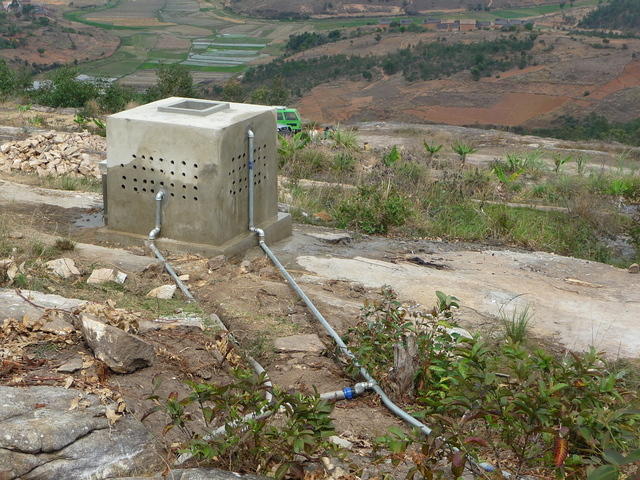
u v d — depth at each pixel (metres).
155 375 4.48
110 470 3.50
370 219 10.70
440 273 8.30
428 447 3.52
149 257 7.22
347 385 5.19
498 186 16.36
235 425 3.76
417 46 172.88
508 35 174.12
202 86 180.62
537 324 7.00
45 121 24.03
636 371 6.04
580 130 103.44
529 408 3.61
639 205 16.05
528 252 10.01
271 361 5.38
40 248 6.77
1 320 4.73
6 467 3.25
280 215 8.86
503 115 146.00
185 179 7.46
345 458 4.00
